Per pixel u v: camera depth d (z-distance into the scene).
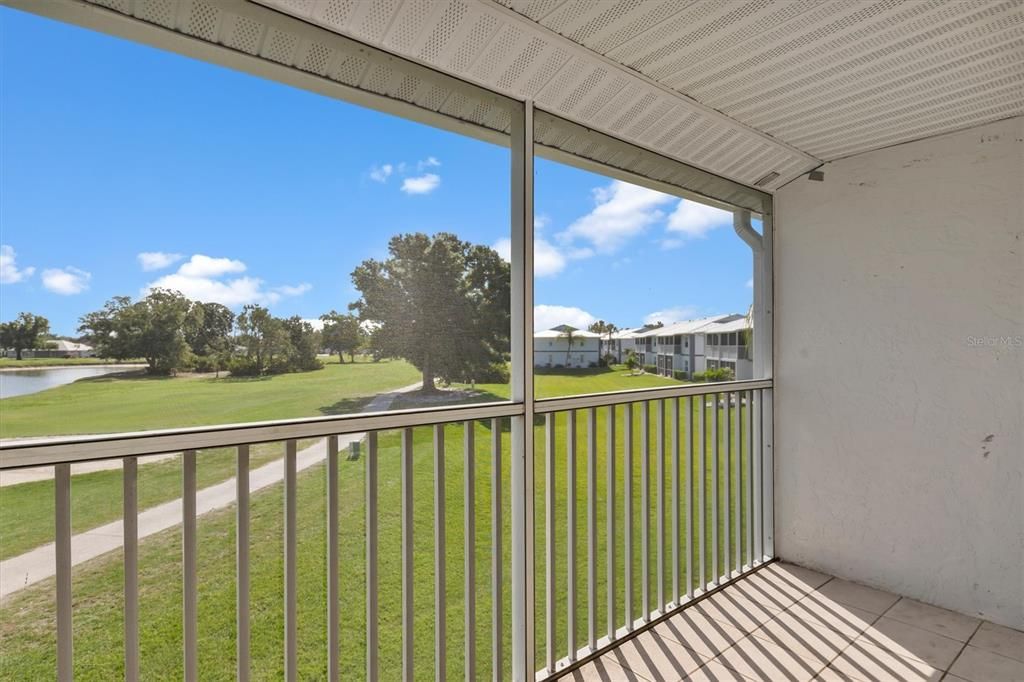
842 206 2.96
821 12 1.69
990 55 1.94
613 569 2.38
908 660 2.21
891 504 2.80
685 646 2.34
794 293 3.14
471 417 1.89
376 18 1.56
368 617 1.69
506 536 2.50
